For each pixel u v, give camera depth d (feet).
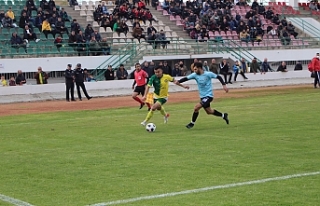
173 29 181.98
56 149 53.31
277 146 50.96
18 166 45.16
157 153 49.16
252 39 184.96
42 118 84.89
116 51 156.97
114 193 35.14
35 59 142.41
